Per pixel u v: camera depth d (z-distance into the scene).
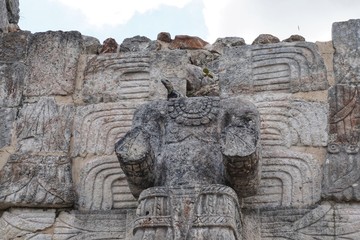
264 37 6.62
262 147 5.80
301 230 5.44
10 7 7.39
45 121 6.16
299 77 6.02
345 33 6.14
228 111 5.43
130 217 5.68
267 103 5.96
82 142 6.04
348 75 5.98
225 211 4.82
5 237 5.77
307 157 5.70
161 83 6.21
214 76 6.71
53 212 5.82
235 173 5.04
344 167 5.61
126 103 6.16
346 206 5.49
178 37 7.10
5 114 6.23
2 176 5.95
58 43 6.47
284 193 5.61
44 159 6.00
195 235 4.72
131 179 5.19
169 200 4.91
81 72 6.36
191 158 5.22
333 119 5.82
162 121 5.50
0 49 6.52
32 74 6.37
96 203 5.80
